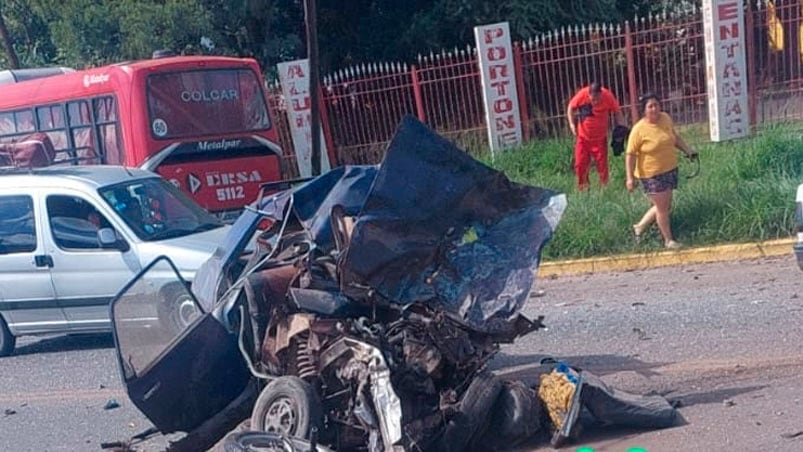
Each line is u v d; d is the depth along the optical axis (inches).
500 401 285.9
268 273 295.7
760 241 522.0
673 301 446.9
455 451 278.1
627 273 525.3
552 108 773.9
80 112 682.2
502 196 303.6
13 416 395.5
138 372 285.6
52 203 488.1
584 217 563.2
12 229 492.1
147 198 490.0
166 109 650.2
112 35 960.3
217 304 296.5
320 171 658.2
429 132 300.0
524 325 289.7
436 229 292.0
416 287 285.6
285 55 1023.6
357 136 818.8
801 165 578.9
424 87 797.2
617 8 1012.5
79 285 477.1
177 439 331.6
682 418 297.7
